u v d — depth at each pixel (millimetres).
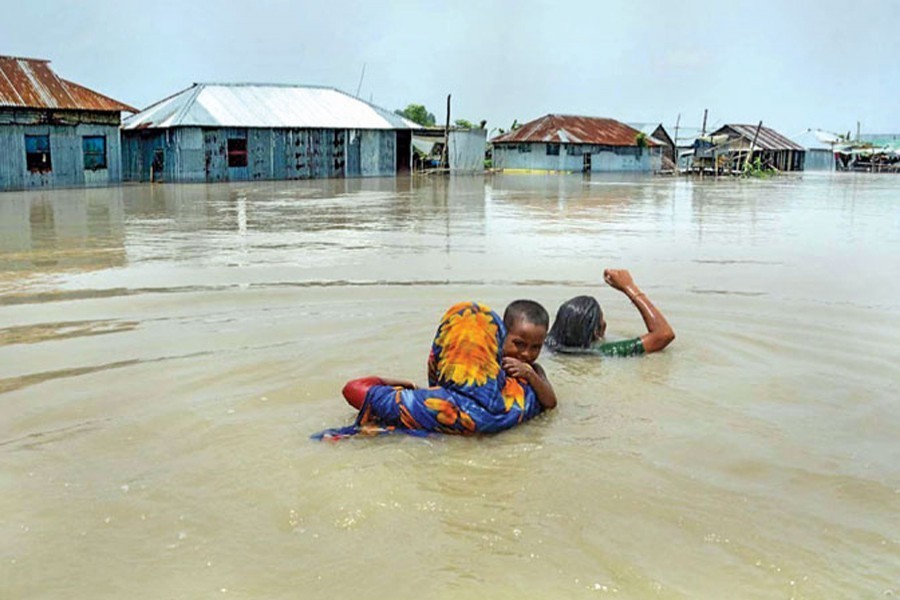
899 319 6660
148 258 10383
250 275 8914
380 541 2900
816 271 9516
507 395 4070
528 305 4430
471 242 12453
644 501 3232
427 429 3930
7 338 5898
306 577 2664
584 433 4012
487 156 60750
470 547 2859
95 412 4277
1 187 27375
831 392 4695
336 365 5098
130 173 35344
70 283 8367
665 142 62719
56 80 29297
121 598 2551
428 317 6500
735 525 3037
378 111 40750
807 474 3525
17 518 3072
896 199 25938
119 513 3115
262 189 28547
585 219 17219
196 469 3521
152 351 5488
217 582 2635
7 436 3934
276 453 3693
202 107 34562
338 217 17156
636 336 6008
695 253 11297
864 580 2664
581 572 2699
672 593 2578
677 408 4406
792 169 68562
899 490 3361
